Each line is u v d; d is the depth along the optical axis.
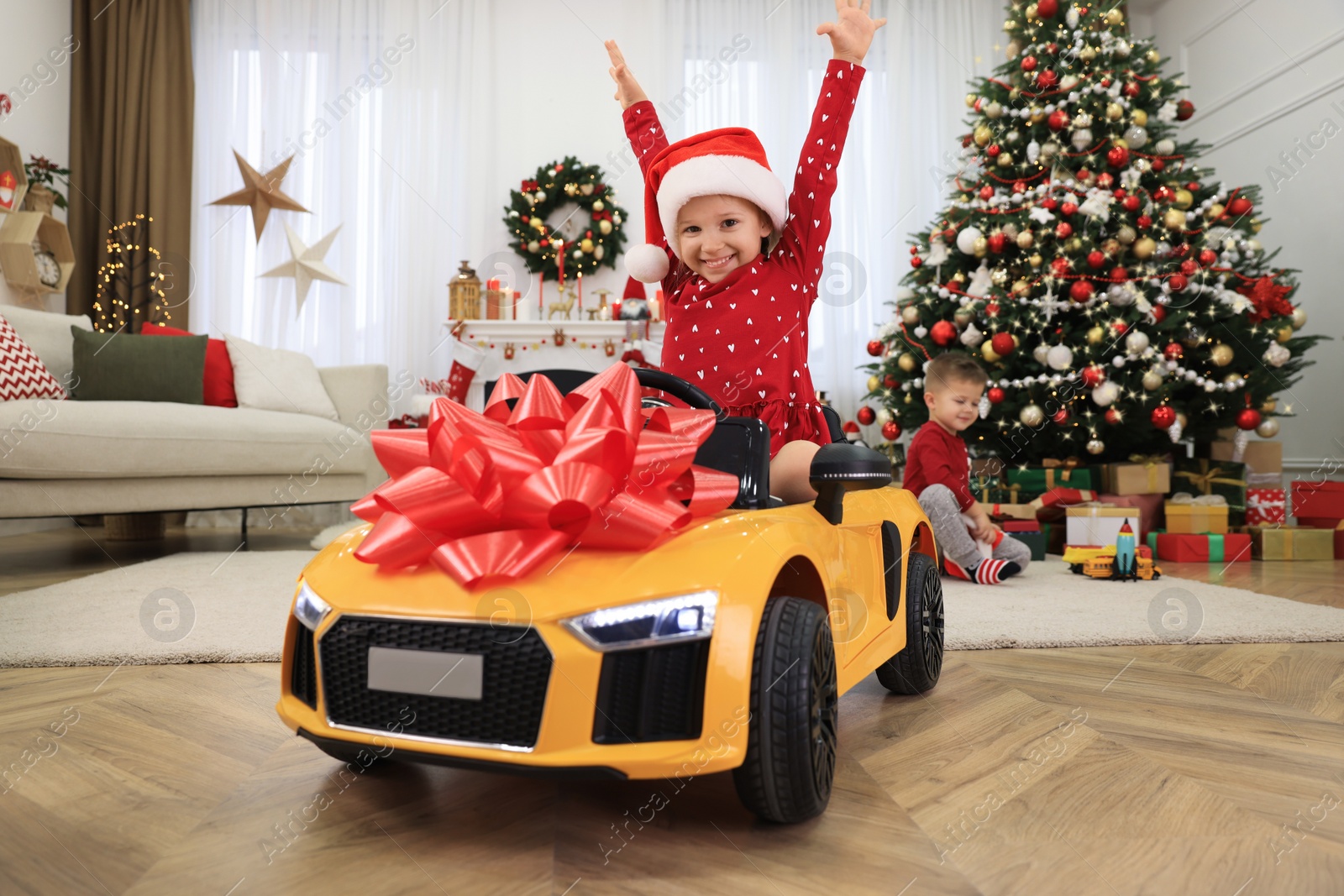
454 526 0.91
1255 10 4.71
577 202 5.18
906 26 5.25
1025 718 1.33
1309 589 2.67
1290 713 1.37
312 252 5.00
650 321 5.03
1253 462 3.88
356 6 5.15
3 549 3.47
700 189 1.45
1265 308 3.65
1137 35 5.57
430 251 5.14
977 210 3.99
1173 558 3.48
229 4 5.08
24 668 1.61
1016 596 2.45
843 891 0.78
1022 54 4.22
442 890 0.77
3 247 4.00
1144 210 3.79
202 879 0.80
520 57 5.32
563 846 0.86
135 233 4.83
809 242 1.58
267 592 2.38
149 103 4.89
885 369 4.31
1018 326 3.66
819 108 1.61
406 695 0.87
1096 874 0.81
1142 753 1.17
